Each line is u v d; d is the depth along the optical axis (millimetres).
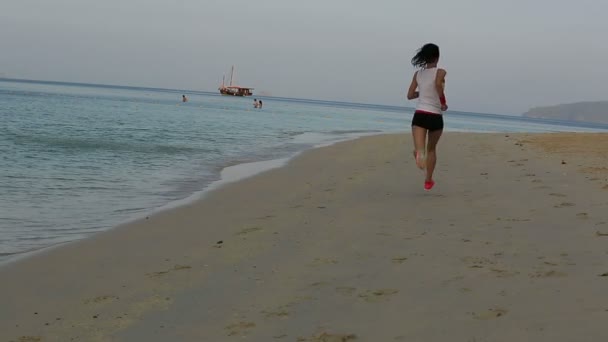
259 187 9711
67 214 7391
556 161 11430
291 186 9773
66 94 90062
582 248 4668
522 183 8508
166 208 7848
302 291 4160
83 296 4312
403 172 10875
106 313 3949
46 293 4387
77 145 15680
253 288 4316
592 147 15258
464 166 11203
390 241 5383
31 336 3578
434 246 5086
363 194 8359
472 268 4352
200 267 4961
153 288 4449
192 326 3650
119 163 12562
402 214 6633
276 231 6145
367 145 18984
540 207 6520
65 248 5723
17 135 17500
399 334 3244
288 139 22859
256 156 15453
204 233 6270
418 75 7293
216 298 4148
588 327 2998
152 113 41562
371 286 4145
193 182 10375
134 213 7523
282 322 3605
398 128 41250
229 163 13609
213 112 51500
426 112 7207
